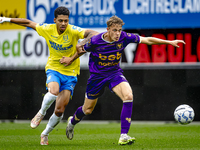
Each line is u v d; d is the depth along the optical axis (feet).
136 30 109.29
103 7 110.52
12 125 103.45
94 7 110.83
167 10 107.96
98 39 52.95
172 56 107.96
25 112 114.62
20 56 114.73
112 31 50.83
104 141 63.10
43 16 112.78
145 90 109.40
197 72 106.93
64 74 57.82
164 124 105.70
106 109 111.55
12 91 115.24
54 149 49.21
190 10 106.83
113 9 110.11
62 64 57.72
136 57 109.60
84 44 53.88
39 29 58.29
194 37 106.73
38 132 83.97
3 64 115.44
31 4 113.29
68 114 113.39
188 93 107.55
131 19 109.40
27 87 114.62
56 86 54.75
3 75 115.55
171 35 107.76
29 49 114.11
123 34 53.72
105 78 54.90
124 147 51.26
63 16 54.70
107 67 54.60
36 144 57.62
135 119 109.60
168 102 108.37
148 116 109.09
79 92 112.57
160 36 108.27
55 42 57.21
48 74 57.52
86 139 67.21
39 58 113.80
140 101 109.60
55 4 112.06
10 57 115.14
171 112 108.17
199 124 105.50
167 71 108.37
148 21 108.68
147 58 108.99
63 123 110.63
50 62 58.39
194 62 106.93
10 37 114.83
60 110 56.54
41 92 113.80
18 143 59.36
